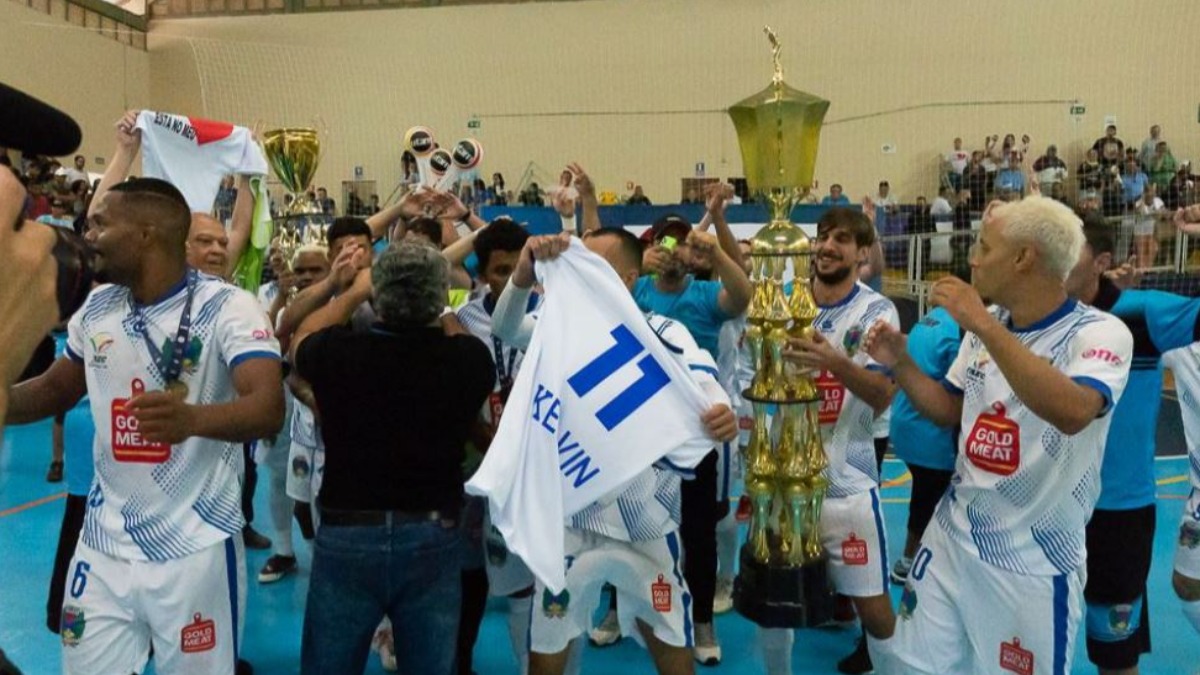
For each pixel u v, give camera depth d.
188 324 2.37
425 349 2.49
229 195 5.40
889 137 17.02
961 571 2.47
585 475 2.45
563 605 2.73
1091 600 3.16
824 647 4.01
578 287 2.51
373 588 2.48
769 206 2.49
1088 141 16.55
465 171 5.24
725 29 17.31
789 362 2.52
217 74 18.34
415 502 2.48
